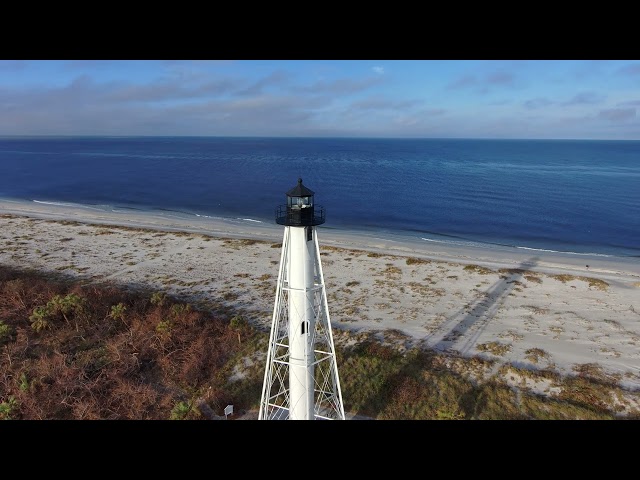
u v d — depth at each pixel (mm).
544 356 32625
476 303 41969
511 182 123875
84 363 30219
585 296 43531
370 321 38250
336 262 53250
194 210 88562
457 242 65000
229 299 42594
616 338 35531
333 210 88062
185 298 42562
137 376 29234
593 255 58562
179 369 30016
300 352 19594
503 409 26422
